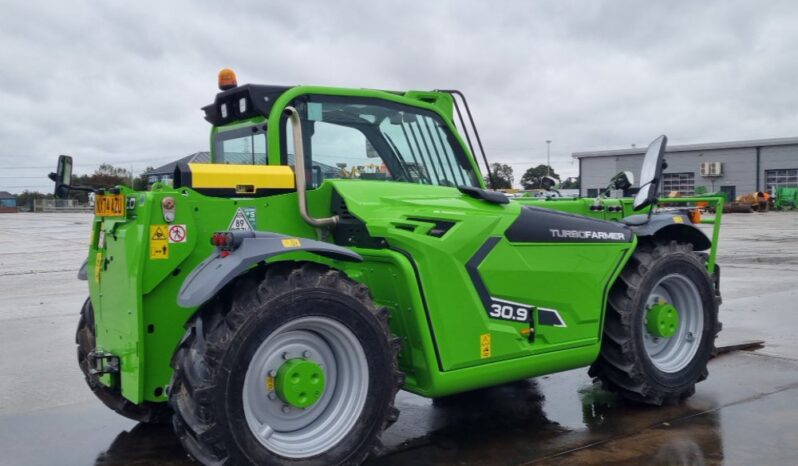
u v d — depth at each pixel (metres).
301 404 3.21
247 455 3.04
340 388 3.36
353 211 3.75
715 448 3.78
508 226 3.92
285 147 4.02
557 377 5.34
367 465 3.64
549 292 4.07
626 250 4.46
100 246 3.90
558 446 3.87
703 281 4.77
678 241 5.02
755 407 4.47
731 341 6.33
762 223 28.16
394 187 4.04
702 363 4.72
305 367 3.21
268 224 3.69
